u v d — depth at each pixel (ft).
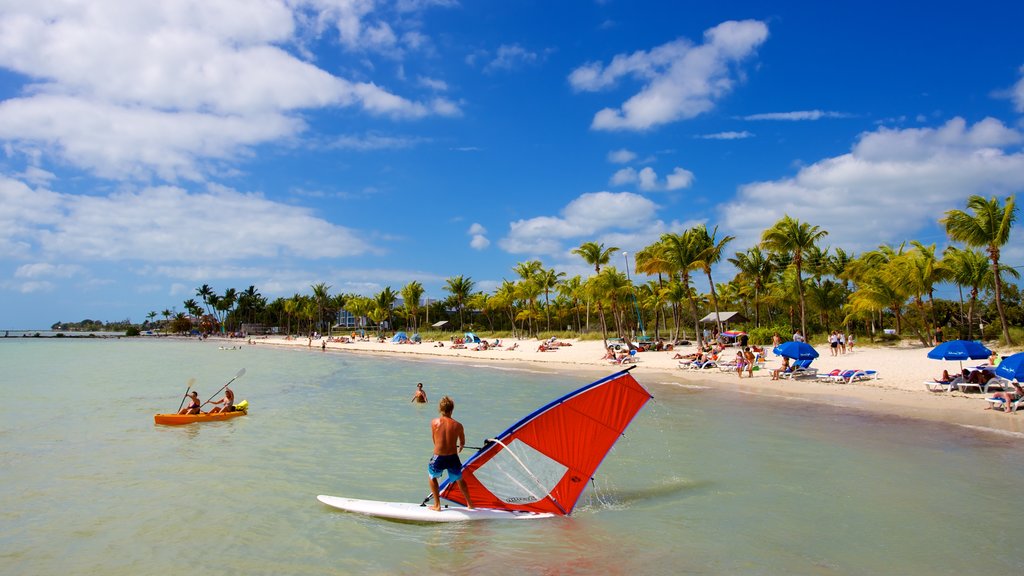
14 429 56.65
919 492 31.83
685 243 141.90
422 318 383.86
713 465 38.47
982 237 108.06
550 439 29.12
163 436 52.49
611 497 32.12
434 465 28.35
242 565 24.18
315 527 28.35
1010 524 26.89
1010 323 146.00
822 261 171.94
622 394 29.19
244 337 484.33
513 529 27.45
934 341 123.85
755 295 194.18
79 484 36.60
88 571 23.90
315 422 59.47
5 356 215.51
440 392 85.40
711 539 25.88
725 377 89.56
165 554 25.46
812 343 139.64
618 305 163.12
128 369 144.05
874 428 48.80
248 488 35.19
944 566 22.70
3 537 27.68
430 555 24.75
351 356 205.26
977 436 44.73
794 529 26.89
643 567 23.02
